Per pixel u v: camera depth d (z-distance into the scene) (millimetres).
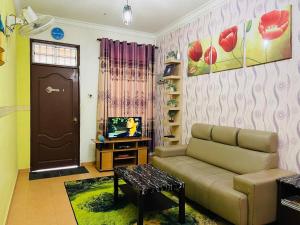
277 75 2631
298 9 2428
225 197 2234
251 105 2945
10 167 2883
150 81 5098
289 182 2131
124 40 4906
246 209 2115
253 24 2898
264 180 2170
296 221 2068
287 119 2537
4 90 2377
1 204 2119
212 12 3570
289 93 2512
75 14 4098
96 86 4691
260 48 2809
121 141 4324
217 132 3238
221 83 3410
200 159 3447
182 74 4289
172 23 4477
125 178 2518
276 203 2236
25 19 2533
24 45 4043
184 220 2416
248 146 2779
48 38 4238
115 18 4273
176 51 4473
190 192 2740
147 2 3584
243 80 3053
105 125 4637
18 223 2371
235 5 3164
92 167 4465
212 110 3582
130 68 4902
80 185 3453
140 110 5012
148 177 2539
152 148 5199
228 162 2959
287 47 2508
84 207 2730
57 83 4371
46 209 2676
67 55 4453
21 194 3102
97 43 4668
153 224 2381
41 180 3670
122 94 4816
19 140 4062
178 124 4301
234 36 3166
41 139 4277
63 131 4453
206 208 2551
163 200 2551
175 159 3520
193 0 3496
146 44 5098
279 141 2617
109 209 2688
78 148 4590
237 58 3121
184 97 4242
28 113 4121
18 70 4012
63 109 4438
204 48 3732
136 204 2449
